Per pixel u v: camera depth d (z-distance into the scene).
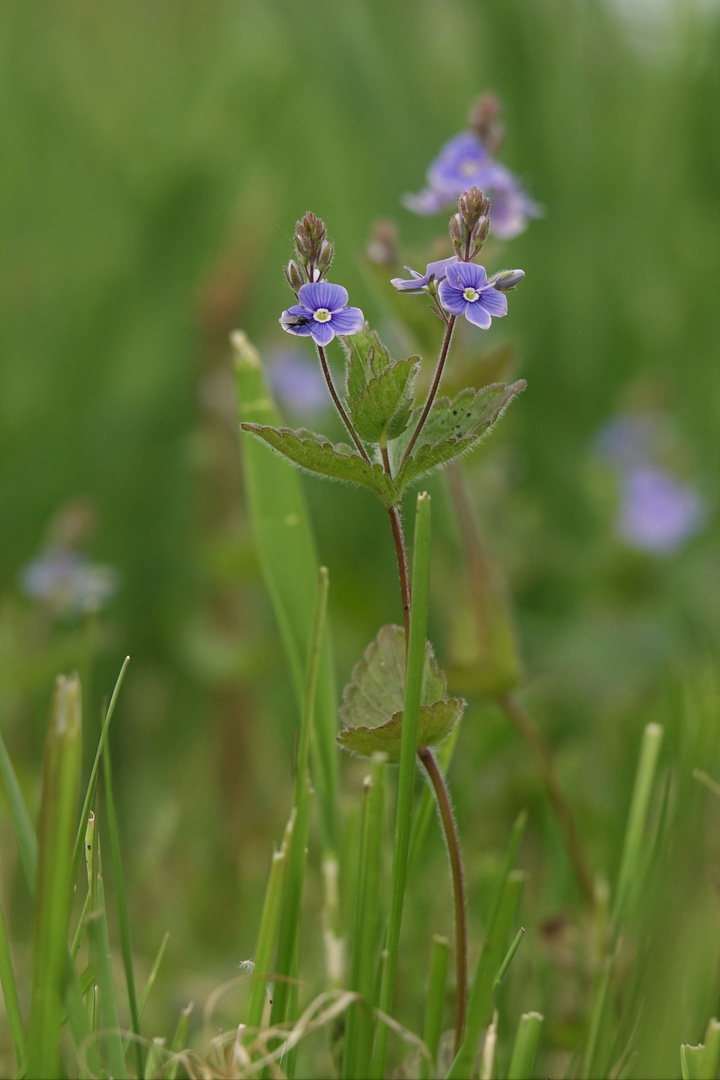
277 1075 0.53
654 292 1.15
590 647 0.86
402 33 1.16
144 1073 0.54
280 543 0.60
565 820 0.63
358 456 0.54
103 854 0.74
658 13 1.21
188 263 1.13
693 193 1.16
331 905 0.58
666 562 0.99
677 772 0.58
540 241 1.15
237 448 0.95
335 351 0.99
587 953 0.60
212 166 1.17
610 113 1.19
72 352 1.10
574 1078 0.57
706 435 1.13
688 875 0.56
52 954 0.51
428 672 0.55
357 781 0.70
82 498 1.03
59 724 0.51
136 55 1.31
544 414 1.12
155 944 0.67
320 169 1.22
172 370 1.09
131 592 0.99
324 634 0.59
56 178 1.18
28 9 1.23
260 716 0.92
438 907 0.64
